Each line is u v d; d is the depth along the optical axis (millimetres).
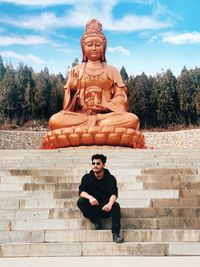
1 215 7719
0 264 5781
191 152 12883
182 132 29172
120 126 16391
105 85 17938
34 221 7465
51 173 10391
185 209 7754
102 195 7316
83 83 17875
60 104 44594
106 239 6973
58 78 51688
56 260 6098
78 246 6590
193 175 9984
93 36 18547
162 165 11672
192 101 42312
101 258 6250
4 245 6520
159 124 42312
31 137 28406
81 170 10445
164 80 43094
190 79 43438
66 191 8812
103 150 12820
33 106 43781
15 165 11547
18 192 8938
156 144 29141
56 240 7004
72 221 7461
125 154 12578
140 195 9000
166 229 7195
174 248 6566
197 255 6531
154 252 6543
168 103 42156
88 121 16531
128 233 6973
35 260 6109
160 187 9312
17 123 43000
